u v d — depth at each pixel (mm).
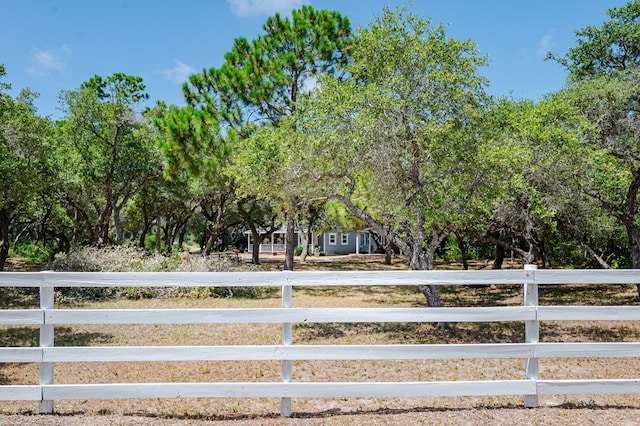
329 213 17844
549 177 8711
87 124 17422
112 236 31141
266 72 13453
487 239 13672
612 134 9898
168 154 13508
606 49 17906
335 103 7668
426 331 8320
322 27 13797
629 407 4039
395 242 8477
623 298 13195
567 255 17250
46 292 3789
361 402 4219
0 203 14430
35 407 3992
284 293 3902
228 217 29875
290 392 3834
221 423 3676
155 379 5164
